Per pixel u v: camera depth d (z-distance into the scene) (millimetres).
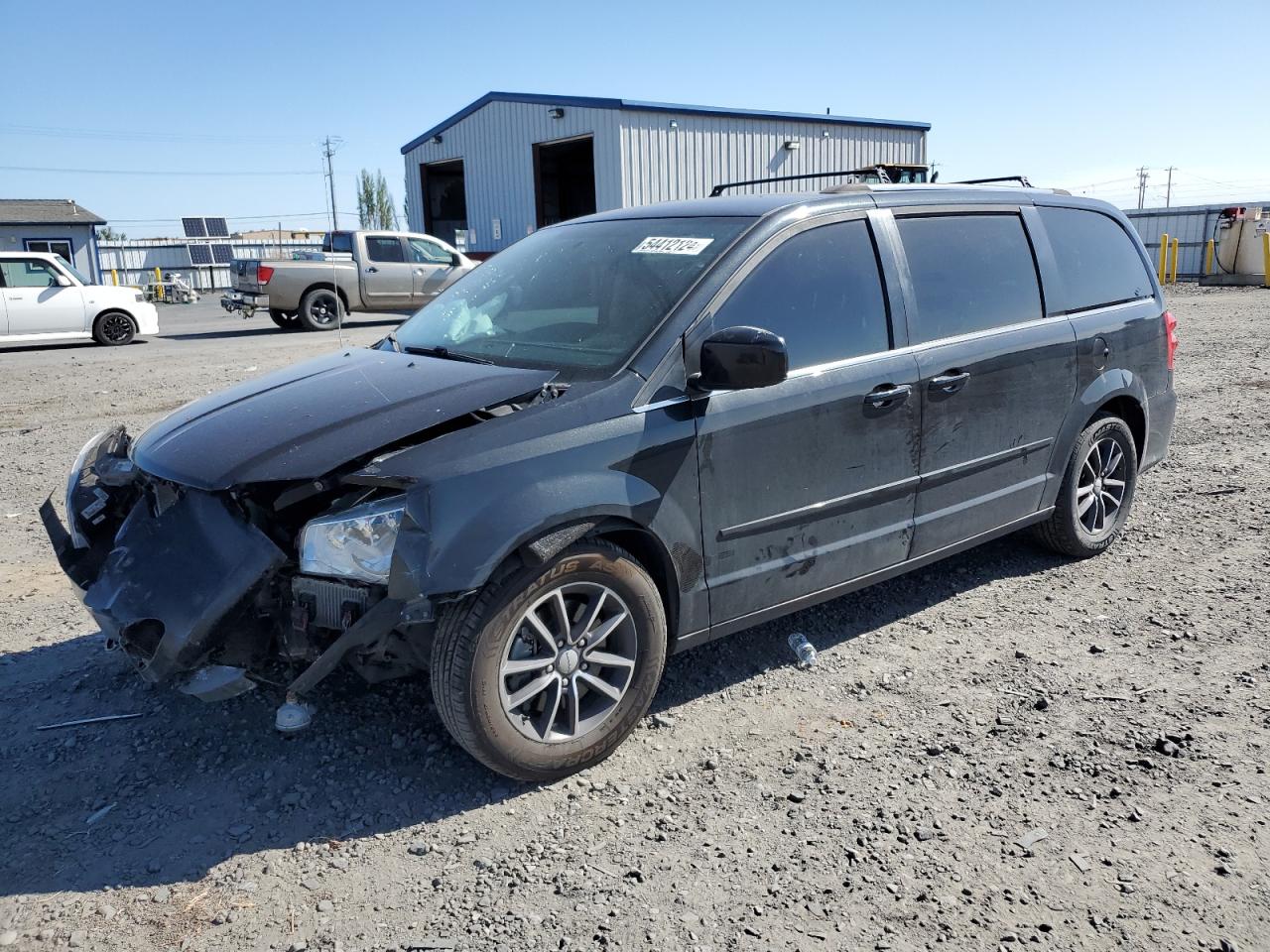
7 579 5129
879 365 3885
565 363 3510
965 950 2463
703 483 3404
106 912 2650
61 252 40281
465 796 3174
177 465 3115
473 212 30141
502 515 2926
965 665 4023
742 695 3812
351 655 3115
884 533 4027
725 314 3520
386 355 3986
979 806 3055
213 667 2990
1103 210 5238
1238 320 16266
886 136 30875
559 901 2676
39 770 3346
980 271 4410
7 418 9750
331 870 2824
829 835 2934
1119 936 2490
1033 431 4594
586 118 25719
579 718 3279
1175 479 6672
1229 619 4383
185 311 31812
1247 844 2830
